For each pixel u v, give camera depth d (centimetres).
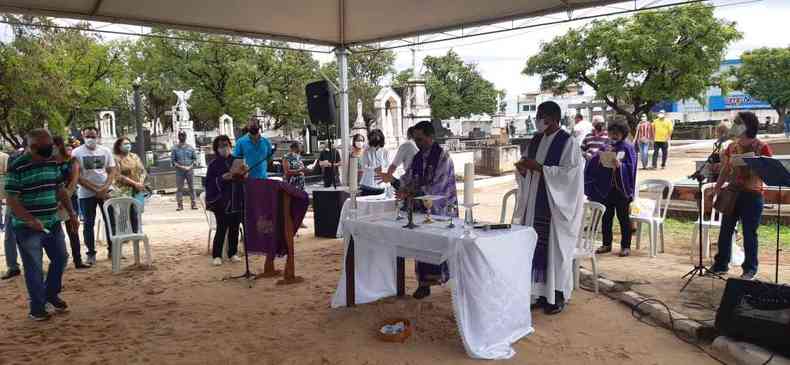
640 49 1741
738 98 5403
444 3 793
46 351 420
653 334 427
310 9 821
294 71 3338
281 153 2316
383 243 443
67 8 748
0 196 794
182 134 1267
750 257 539
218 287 594
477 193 1369
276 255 618
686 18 1716
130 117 4034
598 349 397
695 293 503
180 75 3161
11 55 2017
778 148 1541
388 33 962
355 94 3819
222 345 423
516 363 375
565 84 2103
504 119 3959
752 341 377
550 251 455
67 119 2875
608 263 635
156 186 1642
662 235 704
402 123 2348
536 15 831
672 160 1942
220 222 695
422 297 531
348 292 503
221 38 2938
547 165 454
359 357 389
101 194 701
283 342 425
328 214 855
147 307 527
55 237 507
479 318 383
